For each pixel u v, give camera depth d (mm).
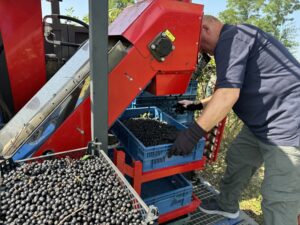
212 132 2412
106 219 1067
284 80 1706
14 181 1210
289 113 1710
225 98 1608
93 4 1269
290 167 1712
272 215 1787
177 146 1703
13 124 1667
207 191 2586
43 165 1332
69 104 1568
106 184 1254
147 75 1632
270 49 1706
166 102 2998
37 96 1674
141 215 1098
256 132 1882
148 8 1559
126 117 2570
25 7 1763
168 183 2219
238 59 1615
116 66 1541
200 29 1679
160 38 1565
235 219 2254
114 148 1812
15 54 1816
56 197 1142
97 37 1324
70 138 1617
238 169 2244
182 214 1955
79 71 1575
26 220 1028
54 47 2400
